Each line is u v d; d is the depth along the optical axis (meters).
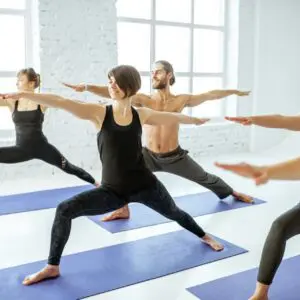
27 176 5.29
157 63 3.47
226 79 7.14
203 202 4.23
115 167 2.53
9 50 5.29
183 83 6.74
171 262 2.82
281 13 7.22
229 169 1.29
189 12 6.65
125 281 2.54
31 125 3.93
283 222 2.14
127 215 3.69
